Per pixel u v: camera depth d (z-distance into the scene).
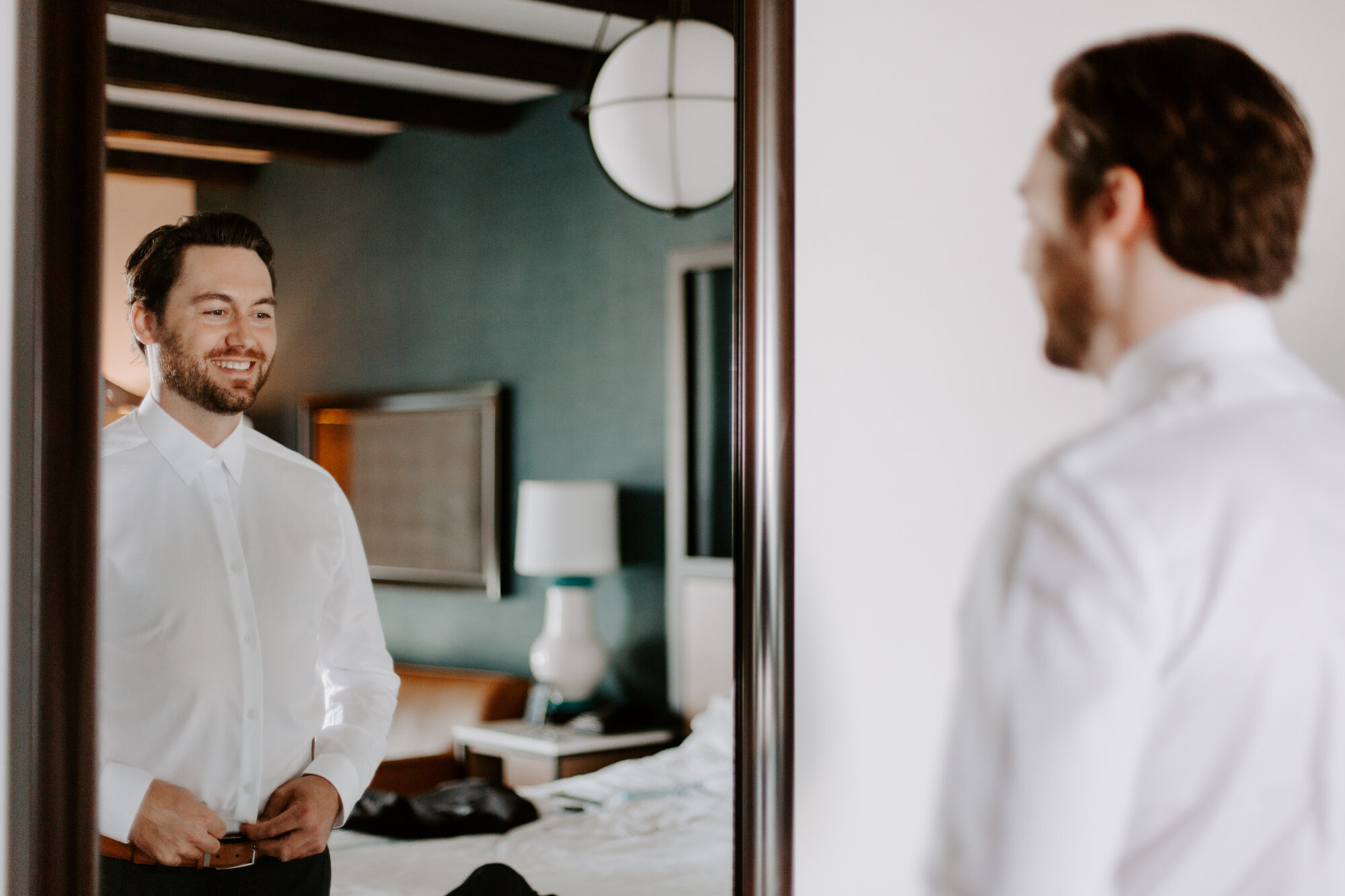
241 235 1.01
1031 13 0.84
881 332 0.84
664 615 2.59
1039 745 0.74
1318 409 0.81
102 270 0.72
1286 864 0.73
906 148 0.84
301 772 1.00
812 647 0.82
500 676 2.58
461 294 2.54
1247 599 0.75
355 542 1.08
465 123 2.51
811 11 0.82
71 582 0.71
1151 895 0.71
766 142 0.80
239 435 1.01
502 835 1.72
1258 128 0.84
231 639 0.97
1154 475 0.77
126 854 0.89
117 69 1.95
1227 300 0.82
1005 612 0.78
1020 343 0.83
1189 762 0.73
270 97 2.15
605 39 2.21
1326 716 0.75
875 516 0.82
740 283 0.81
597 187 2.62
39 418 0.71
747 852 0.79
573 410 2.64
